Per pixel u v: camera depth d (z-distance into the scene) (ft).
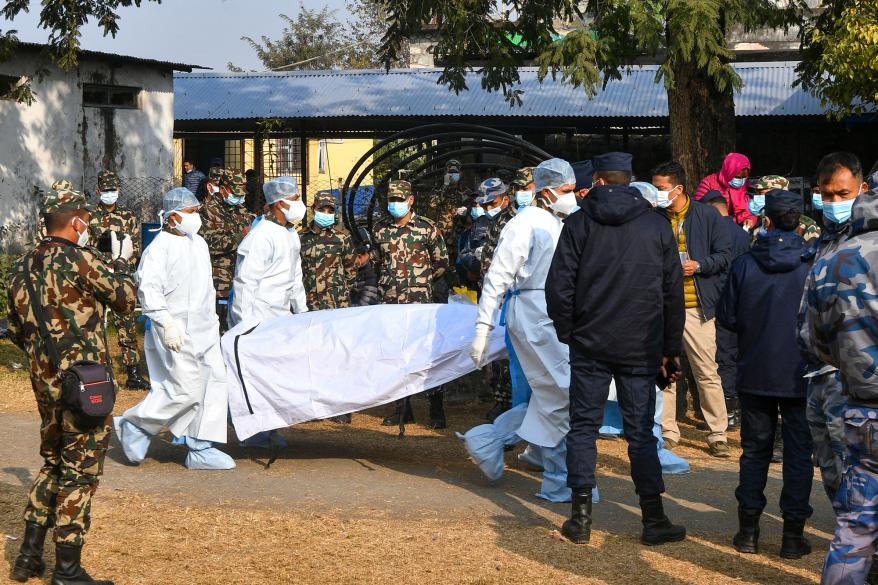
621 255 17.65
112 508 19.94
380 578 16.12
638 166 69.56
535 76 71.41
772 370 17.10
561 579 16.20
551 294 18.07
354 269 31.35
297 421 23.02
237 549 17.47
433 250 29.71
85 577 15.56
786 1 41.16
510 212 28.76
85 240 16.74
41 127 60.13
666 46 33.12
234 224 37.24
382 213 40.83
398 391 22.67
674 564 16.98
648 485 17.93
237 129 73.61
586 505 18.02
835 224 16.07
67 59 43.73
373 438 27.63
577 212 18.12
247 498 20.93
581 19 40.45
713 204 28.02
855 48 35.58
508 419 21.89
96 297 15.83
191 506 20.21
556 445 20.56
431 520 19.39
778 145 65.16
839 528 12.67
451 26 41.34
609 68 37.06
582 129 66.08
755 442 17.63
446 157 38.45
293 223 26.61
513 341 20.86
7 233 57.93
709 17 31.17
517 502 20.84
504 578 16.21
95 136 63.26
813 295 13.05
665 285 18.02
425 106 67.82
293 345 23.12
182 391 23.02
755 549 17.61
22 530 18.43
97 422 15.31
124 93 65.98
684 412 30.78
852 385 12.65
